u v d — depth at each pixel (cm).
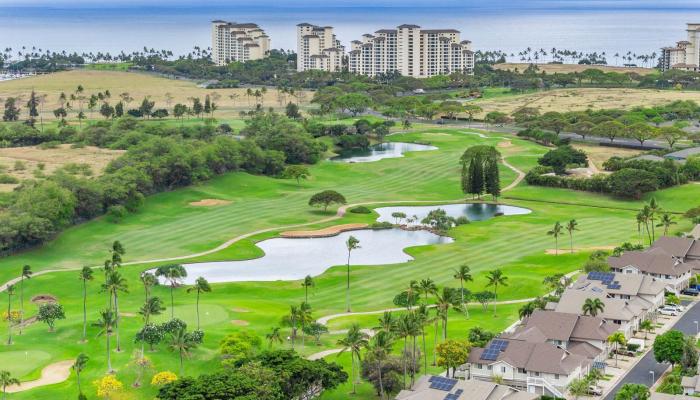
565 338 18988
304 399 17462
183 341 19038
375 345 17900
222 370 17688
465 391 15800
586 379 17612
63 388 18100
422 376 16712
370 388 18038
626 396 15988
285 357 17825
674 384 17088
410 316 18162
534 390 17512
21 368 19150
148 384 18262
